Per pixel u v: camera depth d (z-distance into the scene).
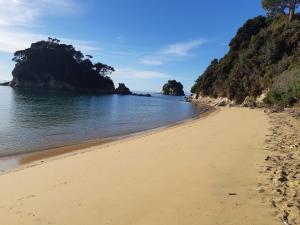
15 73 153.62
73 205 7.05
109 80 173.00
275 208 6.21
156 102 92.56
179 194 7.29
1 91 112.38
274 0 79.25
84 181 9.00
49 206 7.10
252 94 56.31
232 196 6.95
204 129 20.06
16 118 35.19
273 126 18.94
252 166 9.43
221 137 15.64
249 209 6.22
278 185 7.52
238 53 81.69
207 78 95.38
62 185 8.78
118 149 14.64
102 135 23.97
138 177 8.98
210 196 7.03
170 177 8.74
